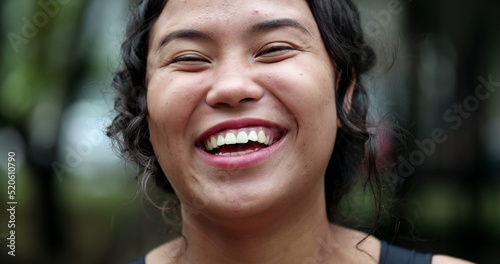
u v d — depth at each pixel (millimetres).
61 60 5746
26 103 5922
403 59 5289
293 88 1656
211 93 1650
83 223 6586
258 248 1758
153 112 1751
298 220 1766
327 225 1898
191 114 1688
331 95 1793
